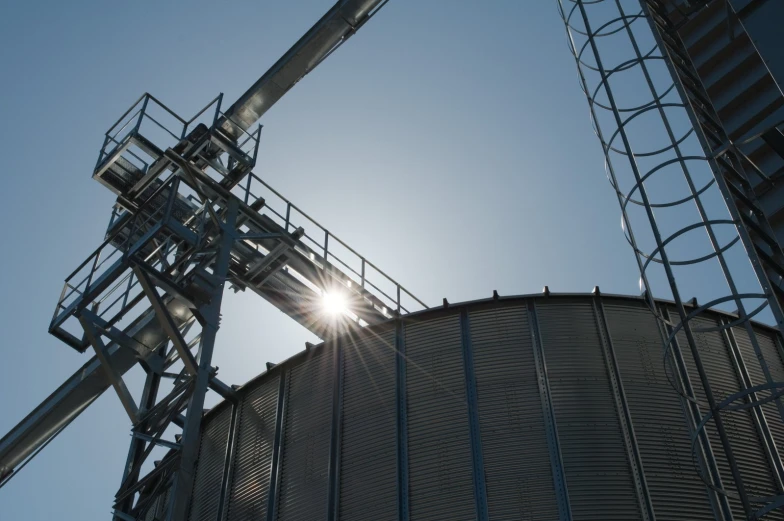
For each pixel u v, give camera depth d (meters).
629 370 21.97
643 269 15.77
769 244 14.55
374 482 21.59
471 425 21.55
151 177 29.34
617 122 16.48
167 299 27.77
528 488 20.20
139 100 30.44
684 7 18.98
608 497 19.84
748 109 16.48
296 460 23.27
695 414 21.19
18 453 30.66
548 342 22.53
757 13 13.67
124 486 23.98
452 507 20.38
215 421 26.52
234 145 30.48
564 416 21.19
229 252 27.97
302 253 30.84
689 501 19.88
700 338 22.80
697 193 16.28
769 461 20.92
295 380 25.02
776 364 23.20
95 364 29.14
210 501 24.61
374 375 23.55
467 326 23.36
